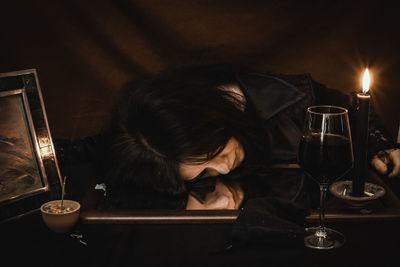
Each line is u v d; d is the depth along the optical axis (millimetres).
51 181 1475
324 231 1258
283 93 1704
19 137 1426
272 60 2180
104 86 2105
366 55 2172
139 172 1500
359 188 1362
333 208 1368
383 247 1215
